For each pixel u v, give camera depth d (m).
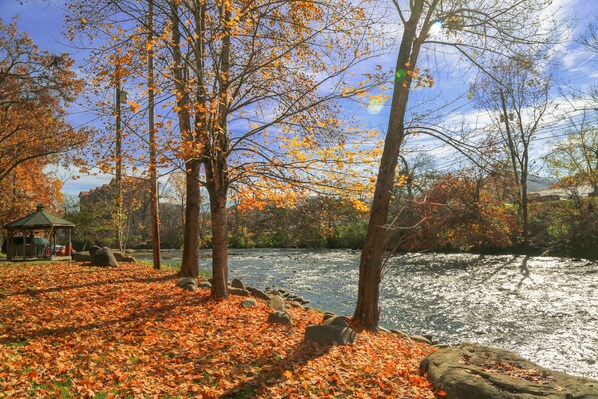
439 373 6.64
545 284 21.30
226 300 12.77
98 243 44.25
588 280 21.78
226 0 10.44
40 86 23.75
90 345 8.30
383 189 11.29
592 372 10.43
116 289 14.19
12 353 7.59
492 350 7.57
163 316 10.72
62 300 12.19
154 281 16.31
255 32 11.76
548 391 5.71
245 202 12.87
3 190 30.91
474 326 14.71
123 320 10.27
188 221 17.86
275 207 12.97
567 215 34.09
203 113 10.97
